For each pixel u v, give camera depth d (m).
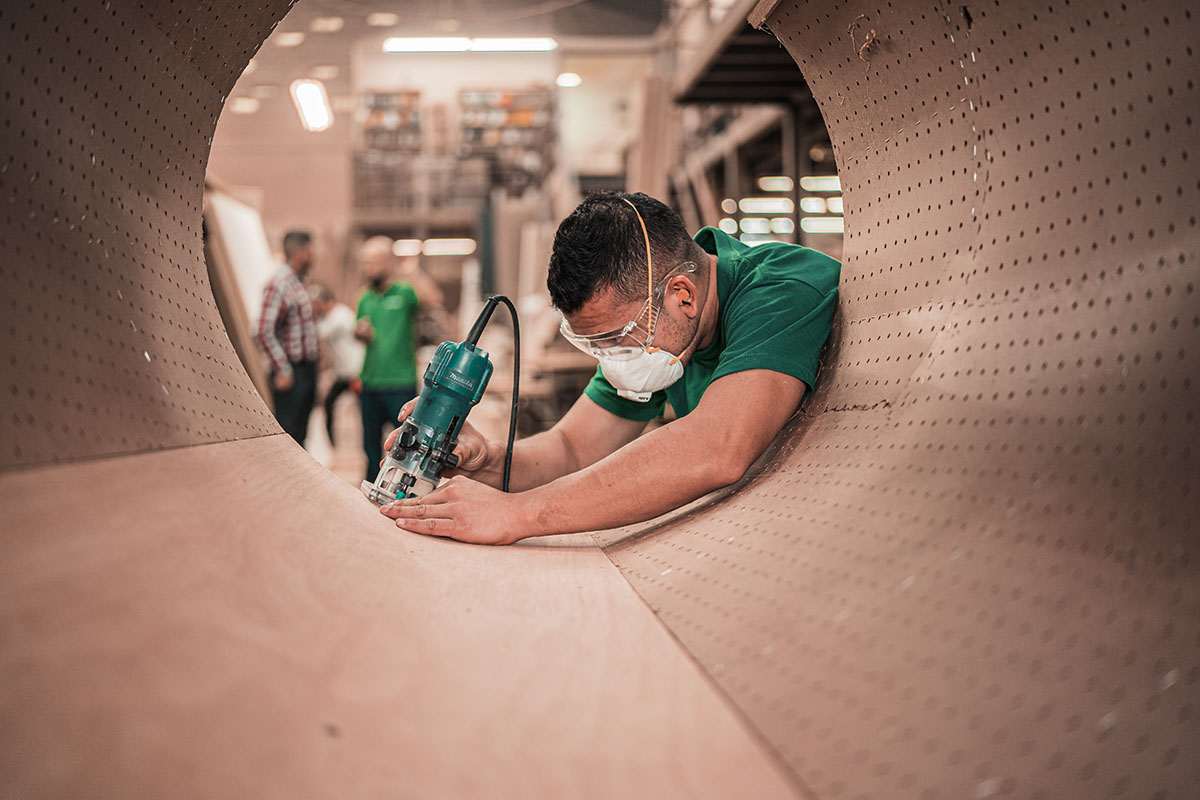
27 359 0.77
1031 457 0.86
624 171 11.68
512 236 14.29
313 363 5.32
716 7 6.69
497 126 16.72
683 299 1.42
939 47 1.21
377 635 0.75
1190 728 0.52
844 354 1.45
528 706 0.68
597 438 1.74
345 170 16.44
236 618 0.67
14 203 0.84
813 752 0.61
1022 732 0.58
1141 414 0.76
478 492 1.33
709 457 1.29
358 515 1.20
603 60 14.63
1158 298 0.80
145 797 0.47
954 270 1.21
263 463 1.16
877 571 0.86
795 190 6.44
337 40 15.70
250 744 0.53
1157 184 0.84
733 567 1.03
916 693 0.65
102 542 0.68
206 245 4.70
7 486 0.65
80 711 0.50
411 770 0.56
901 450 1.08
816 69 1.56
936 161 1.30
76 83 1.00
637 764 0.60
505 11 14.23
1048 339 0.93
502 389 7.05
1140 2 0.85
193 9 1.21
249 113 16.47
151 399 0.97
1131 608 0.63
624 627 0.90
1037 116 1.03
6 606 0.55
